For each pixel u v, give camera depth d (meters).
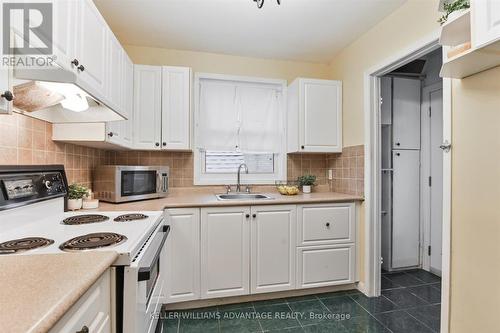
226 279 2.01
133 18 2.05
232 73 2.72
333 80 2.61
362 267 2.26
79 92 1.18
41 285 0.57
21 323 0.42
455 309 1.40
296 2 1.85
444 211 1.46
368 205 2.20
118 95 1.75
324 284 2.21
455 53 1.17
